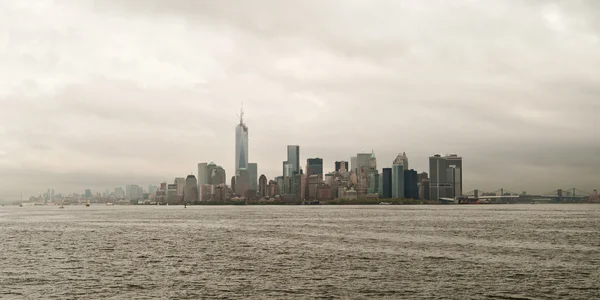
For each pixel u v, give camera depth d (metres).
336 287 71.81
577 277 78.25
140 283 75.00
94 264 93.62
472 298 65.00
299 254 106.88
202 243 132.00
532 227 187.50
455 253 106.62
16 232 175.88
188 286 72.81
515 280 76.06
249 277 79.75
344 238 143.00
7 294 67.81
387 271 84.25
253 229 186.00
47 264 93.75
